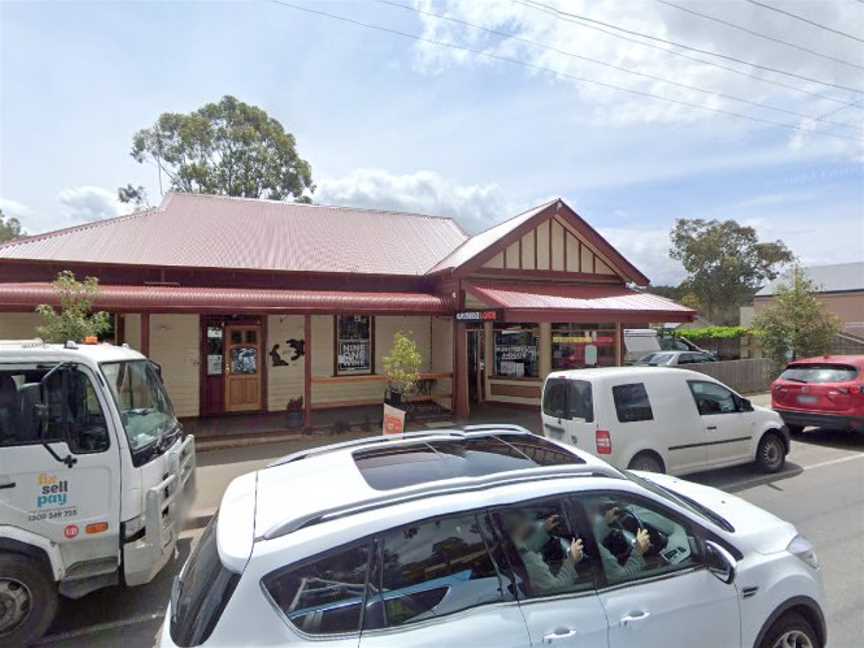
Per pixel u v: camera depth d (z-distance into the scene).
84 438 4.11
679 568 2.87
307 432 11.14
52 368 4.12
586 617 2.52
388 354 14.97
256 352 13.62
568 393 7.28
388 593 2.29
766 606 2.97
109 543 4.16
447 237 17.39
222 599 2.15
